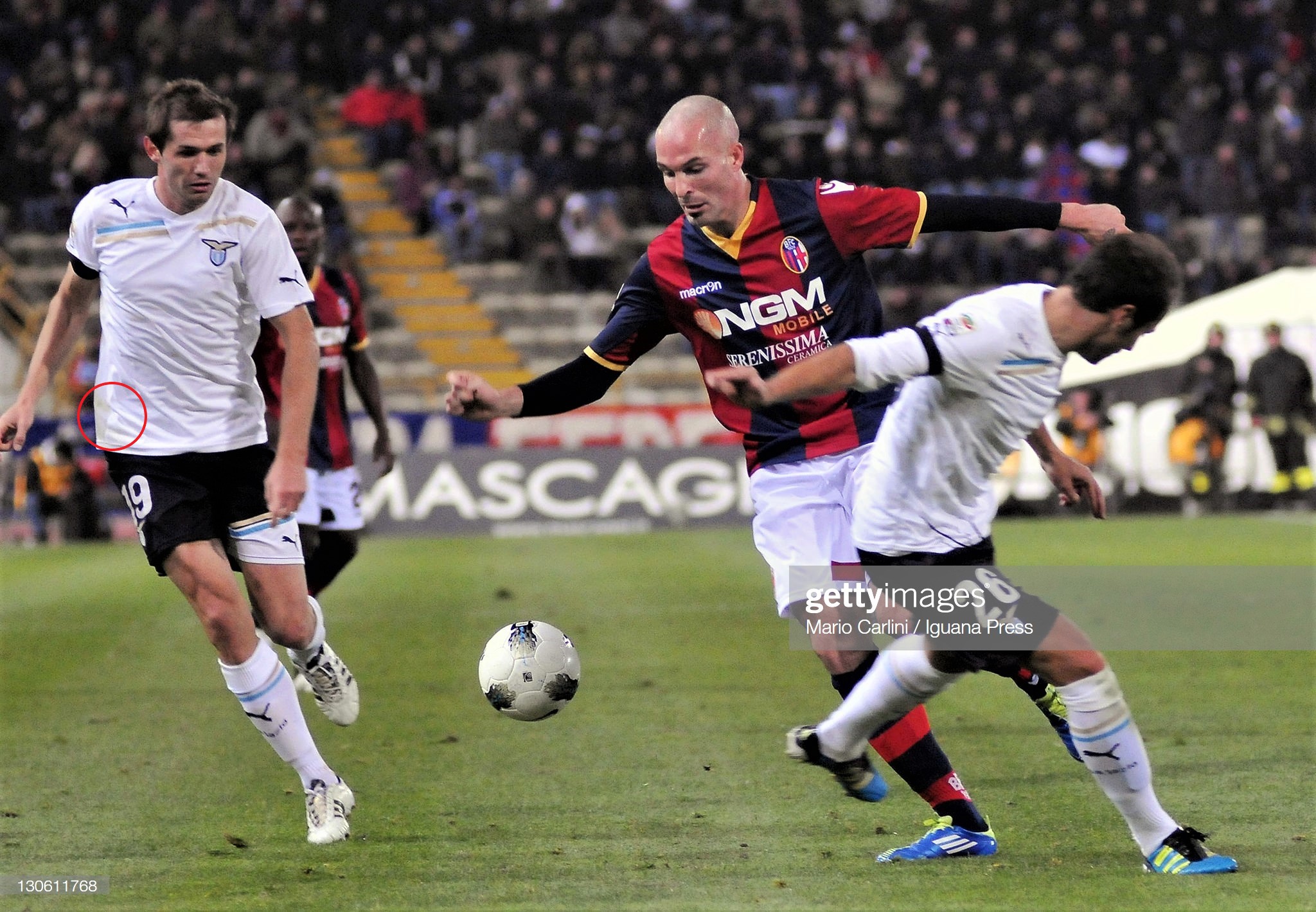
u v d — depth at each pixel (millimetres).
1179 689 25125
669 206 83125
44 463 60438
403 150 85625
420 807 18094
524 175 82062
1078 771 19281
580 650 30531
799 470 16828
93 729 23688
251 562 16984
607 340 17000
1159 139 87562
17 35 85250
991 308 13500
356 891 14430
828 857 15430
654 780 19266
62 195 77438
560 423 66500
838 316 16609
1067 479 16234
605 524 61000
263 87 84312
